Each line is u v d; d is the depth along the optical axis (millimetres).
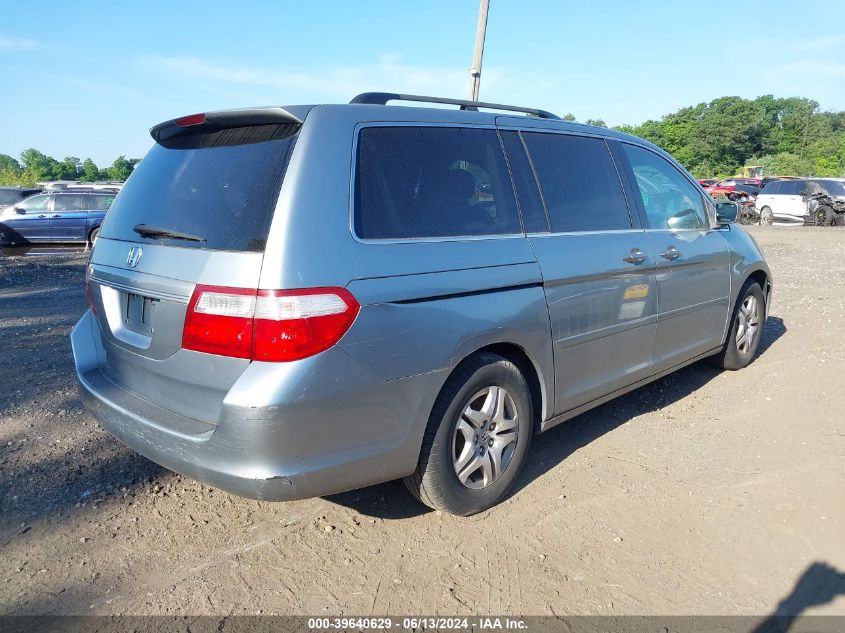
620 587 2629
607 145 4023
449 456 2910
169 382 2658
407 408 2680
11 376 5191
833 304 7957
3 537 2951
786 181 24594
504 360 3078
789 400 4602
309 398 2379
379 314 2543
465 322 2832
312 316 2367
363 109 2822
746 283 5133
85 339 3396
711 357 5207
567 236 3455
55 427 4156
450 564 2779
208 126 2977
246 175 2645
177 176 2953
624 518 3121
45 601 2533
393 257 2633
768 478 3477
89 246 17125
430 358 2715
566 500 3295
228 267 2424
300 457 2414
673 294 4199
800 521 3064
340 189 2580
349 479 2570
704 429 4152
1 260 14250
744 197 29062
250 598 2559
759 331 5441
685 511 3172
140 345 2771
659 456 3773
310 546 2912
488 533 3012
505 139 3381
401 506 3262
